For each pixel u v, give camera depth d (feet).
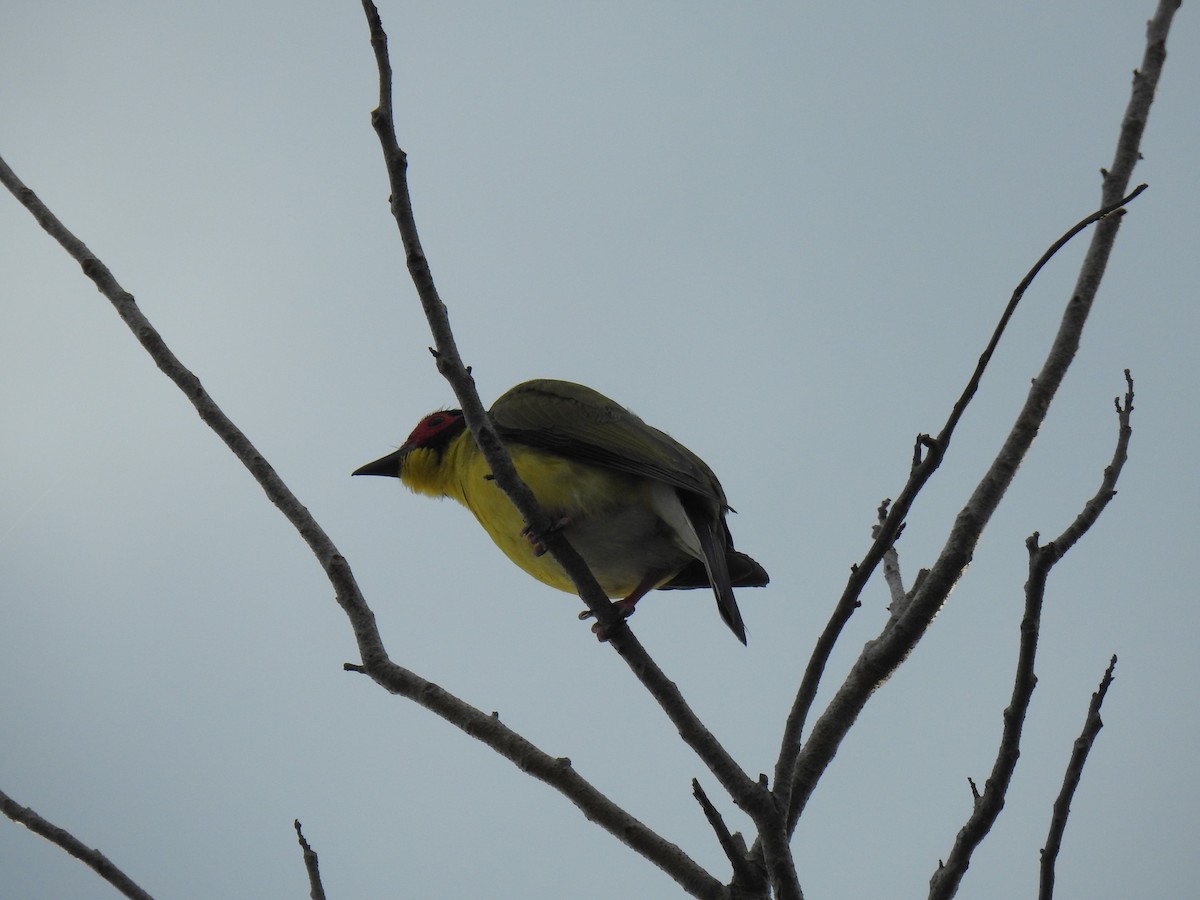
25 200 32.83
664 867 26.22
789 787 25.72
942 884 26.30
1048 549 26.11
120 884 29.50
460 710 28.55
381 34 26.48
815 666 26.17
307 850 28.50
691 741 26.45
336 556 30.01
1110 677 27.32
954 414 25.94
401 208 26.89
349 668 29.22
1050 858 26.37
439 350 27.94
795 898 24.86
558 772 27.53
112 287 31.76
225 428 30.83
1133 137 36.37
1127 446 29.66
